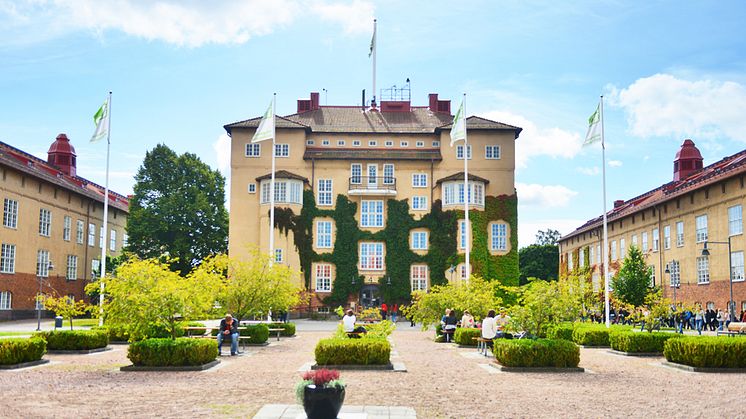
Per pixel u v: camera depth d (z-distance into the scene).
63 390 15.10
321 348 20.36
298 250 60.38
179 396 14.29
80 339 25.05
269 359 23.50
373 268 61.41
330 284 60.91
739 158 53.03
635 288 50.44
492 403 13.79
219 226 66.50
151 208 63.91
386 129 64.62
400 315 60.41
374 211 62.34
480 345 27.78
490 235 61.78
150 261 21.50
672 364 21.27
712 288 48.09
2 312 48.44
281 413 12.14
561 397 14.66
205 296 23.66
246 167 62.12
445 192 61.94
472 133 63.22
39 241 54.91
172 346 19.56
